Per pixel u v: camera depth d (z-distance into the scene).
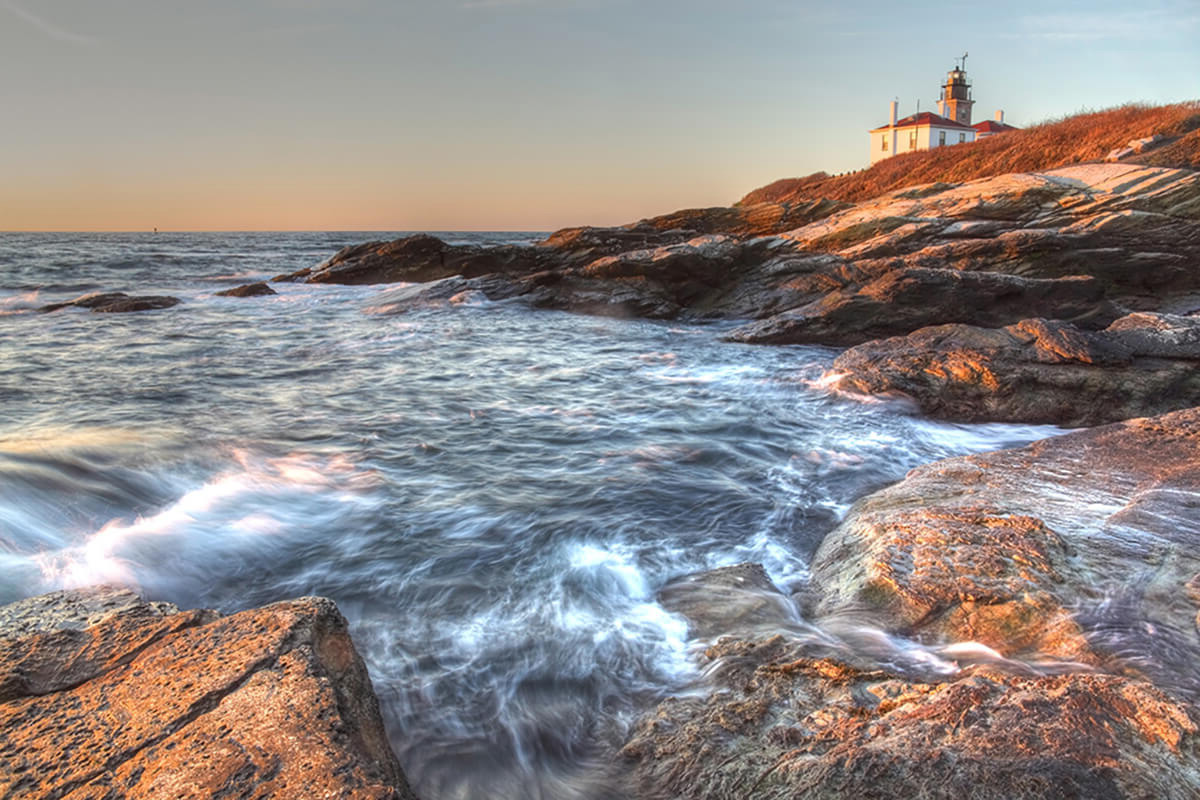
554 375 13.52
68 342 16.92
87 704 2.83
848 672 3.59
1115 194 21.12
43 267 44.22
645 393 12.02
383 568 5.64
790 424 10.04
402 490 7.34
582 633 4.62
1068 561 4.70
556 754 3.57
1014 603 4.24
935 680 3.65
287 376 13.25
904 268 17.53
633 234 29.39
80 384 12.20
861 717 3.17
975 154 37.62
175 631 3.38
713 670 3.97
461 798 3.31
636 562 5.79
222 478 7.49
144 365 14.12
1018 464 6.92
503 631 4.67
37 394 11.34
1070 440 7.54
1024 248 18.53
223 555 5.78
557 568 5.65
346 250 33.22
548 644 4.50
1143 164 24.80
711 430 9.76
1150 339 11.06
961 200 23.06
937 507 5.81
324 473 7.80
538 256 28.95
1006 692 3.10
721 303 22.03
